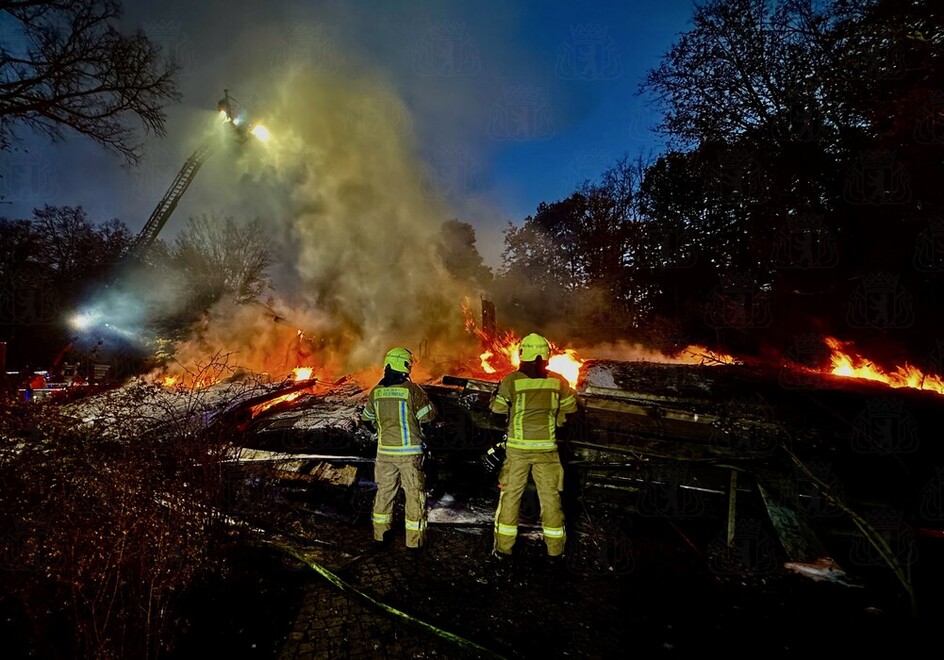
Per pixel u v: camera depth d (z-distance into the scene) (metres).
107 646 2.28
